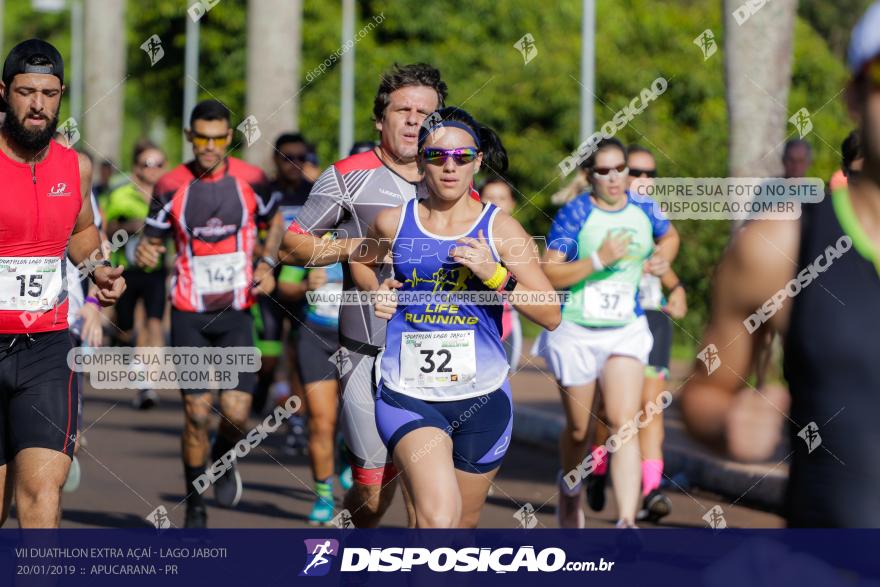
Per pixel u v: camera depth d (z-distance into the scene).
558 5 68.38
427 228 11.98
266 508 19.47
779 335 6.49
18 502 11.93
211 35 78.12
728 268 6.46
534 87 54.62
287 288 20.31
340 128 72.56
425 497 11.20
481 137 12.20
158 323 31.47
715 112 53.38
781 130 26.34
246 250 19.05
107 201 31.86
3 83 12.06
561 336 17.05
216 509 19.36
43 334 12.29
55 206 12.30
